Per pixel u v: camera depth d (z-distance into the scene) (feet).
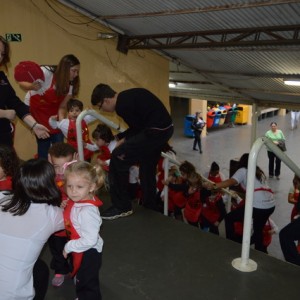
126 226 9.10
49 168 5.26
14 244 4.92
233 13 17.20
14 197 5.16
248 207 7.06
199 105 51.93
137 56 25.99
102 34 23.31
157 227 9.05
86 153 12.67
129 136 9.68
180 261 7.67
